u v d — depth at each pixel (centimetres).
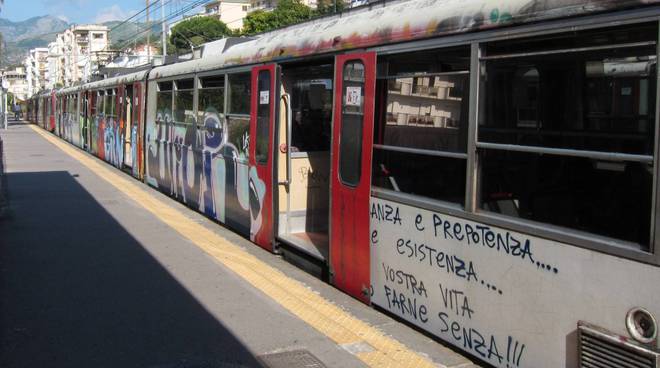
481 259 406
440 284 445
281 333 498
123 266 701
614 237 329
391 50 491
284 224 730
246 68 782
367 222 529
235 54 825
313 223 753
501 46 392
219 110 894
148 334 495
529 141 379
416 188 473
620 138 329
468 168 414
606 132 337
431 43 446
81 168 1772
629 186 324
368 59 520
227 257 746
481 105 405
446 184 442
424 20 455
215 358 449
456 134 430
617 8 315
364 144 529
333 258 585
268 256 752
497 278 393
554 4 349
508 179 391
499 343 394
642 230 316
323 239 708
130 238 849
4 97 4281
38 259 729
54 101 3609
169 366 435
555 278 352
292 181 732
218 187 905
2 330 502
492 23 390
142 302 574
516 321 380
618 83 329
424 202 458
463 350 432
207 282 640
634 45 312
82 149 2444
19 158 2075
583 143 350
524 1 370
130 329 506
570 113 357
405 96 481
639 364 305
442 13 439
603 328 325
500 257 390
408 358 447
